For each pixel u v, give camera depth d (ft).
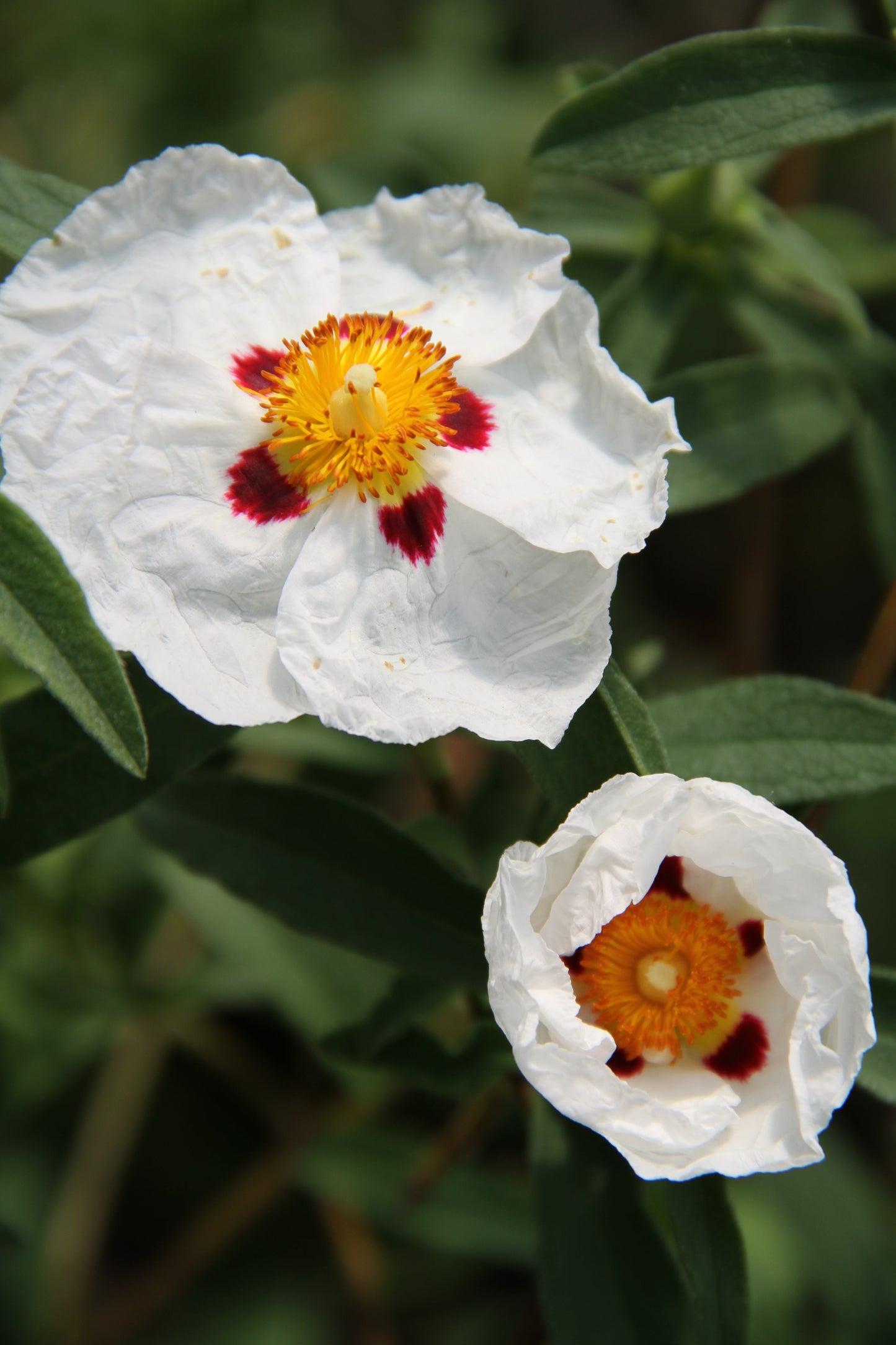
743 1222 1.72
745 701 1.42
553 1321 1.41
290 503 1.36
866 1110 1.83
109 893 1.75
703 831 1.31
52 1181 1.80
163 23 1.93
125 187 1.36
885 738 1.40
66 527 1.33
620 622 1.98
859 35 1.41
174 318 1.36
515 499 1.35
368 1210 1.71
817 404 1.51
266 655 1.34
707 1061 1.35
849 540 2.06
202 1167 1.86
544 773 1.33
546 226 1.64
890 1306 1.65
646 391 1.50
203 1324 1.81
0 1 1.90
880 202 2.23
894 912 1.82
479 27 2.21
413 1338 1.81
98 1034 1.74
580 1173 1.43
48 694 1.37
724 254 1.60
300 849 1.42
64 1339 1.75
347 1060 1.48
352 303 1.39
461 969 1.40
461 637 1.34
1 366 1.34
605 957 1.36
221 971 1.74
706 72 1.41
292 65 2.02
